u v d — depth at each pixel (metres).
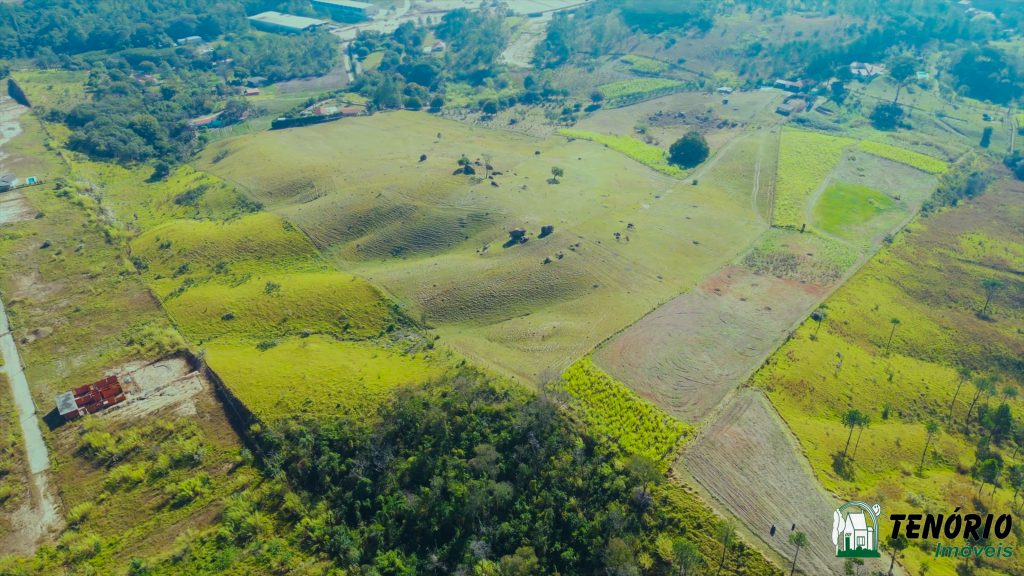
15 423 104.75
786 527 86.00
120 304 137.75
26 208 176.25
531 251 152.50
